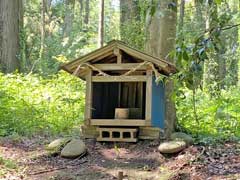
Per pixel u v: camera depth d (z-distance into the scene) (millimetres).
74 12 16641
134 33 8945
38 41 13414
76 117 6621
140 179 4031
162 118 5434
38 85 7395
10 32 8844
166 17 5668
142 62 5031
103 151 4828
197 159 4293
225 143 5004
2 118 6133
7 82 7164
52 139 5535
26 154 4855
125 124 4953
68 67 5121
